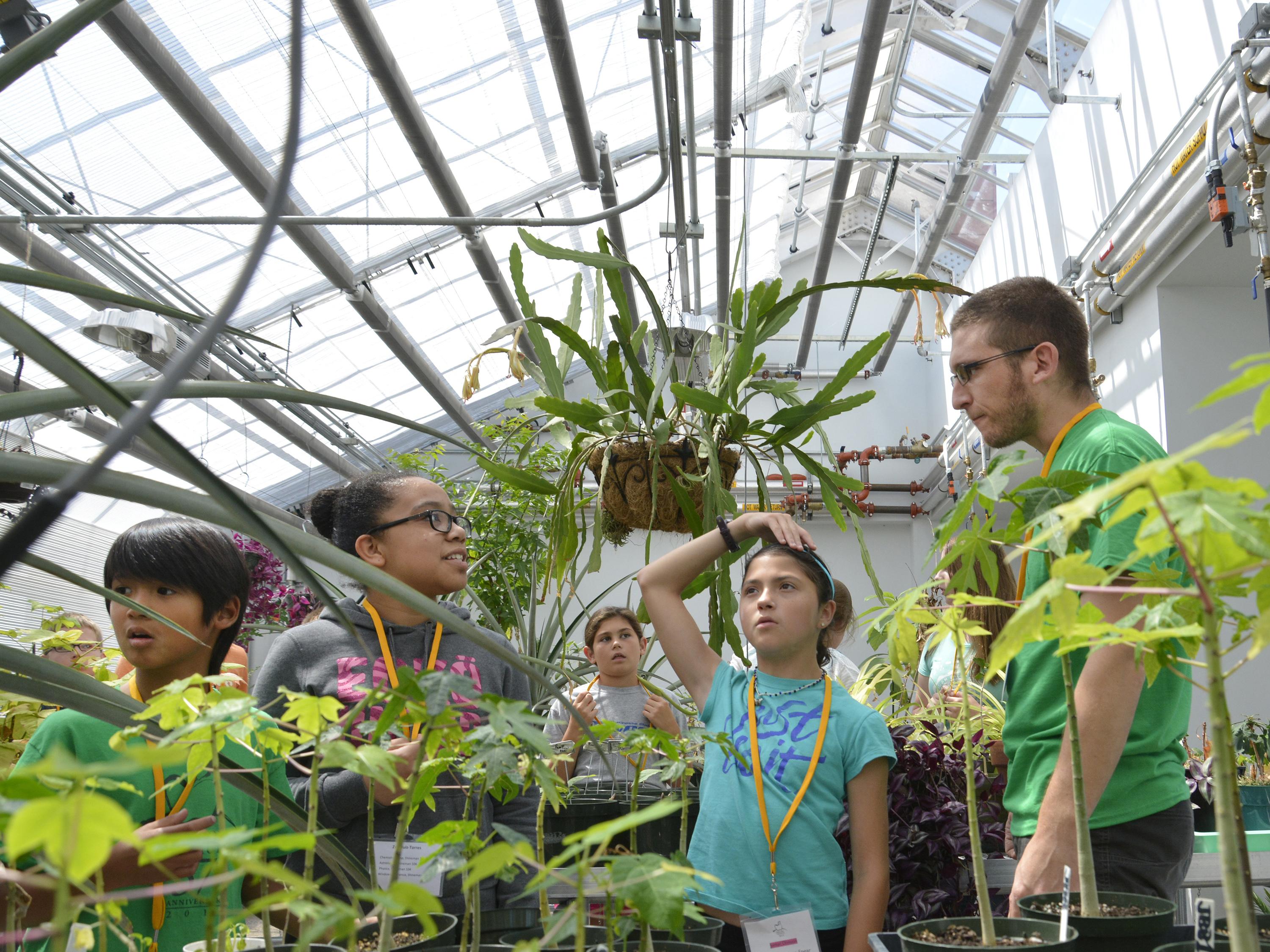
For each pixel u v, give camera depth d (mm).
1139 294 4605
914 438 9875
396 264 6547
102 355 6051
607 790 1590
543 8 3930
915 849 1627
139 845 304
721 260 7023
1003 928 645
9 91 4105
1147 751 1056
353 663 1420
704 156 5934
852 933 1215
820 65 6637
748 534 1469
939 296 9422
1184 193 3861
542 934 659
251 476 9078
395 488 1533
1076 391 1204
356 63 4750
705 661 1443
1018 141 6875
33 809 249
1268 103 3115
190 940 933
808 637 1390
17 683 492
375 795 1229
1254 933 329
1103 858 1040
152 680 1147
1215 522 312
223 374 6512
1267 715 3855
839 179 6047
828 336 10328
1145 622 544
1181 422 4289
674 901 386
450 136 5711
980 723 1834
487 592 3891
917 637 753
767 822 1243
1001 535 622
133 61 3715
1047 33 4996
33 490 1829
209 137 4258
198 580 1108
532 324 1794
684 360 2607
